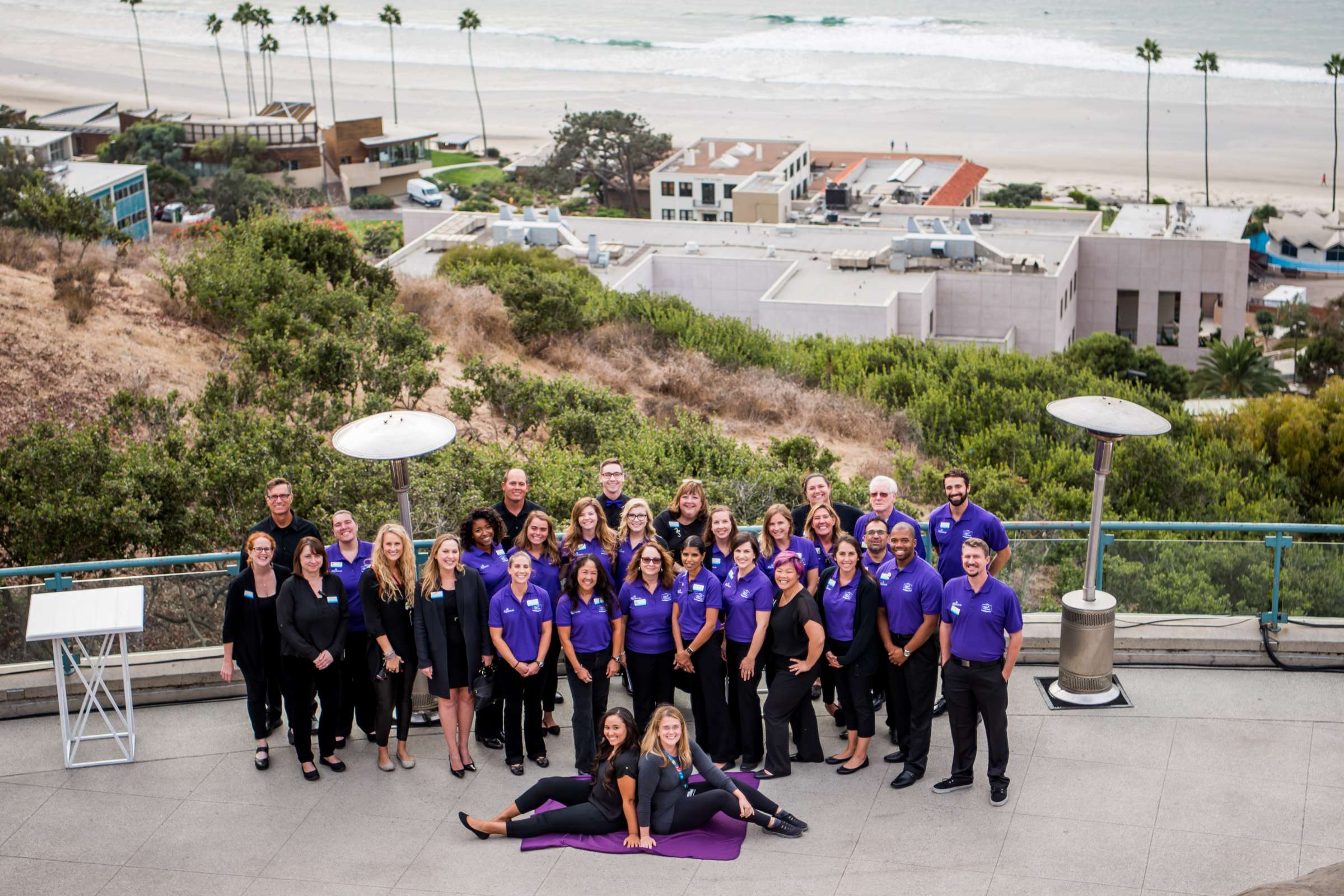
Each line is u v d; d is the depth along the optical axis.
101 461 16.09
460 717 9.77
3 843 8.89
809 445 23.48
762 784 9.57
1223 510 25.70
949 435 30.47
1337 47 198.38
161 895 8.34
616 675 11.01
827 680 10.26
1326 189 128.12
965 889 8.27
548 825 8.91
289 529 10.02
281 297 24.94
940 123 164.88
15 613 10.47
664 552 9.62
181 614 10.78
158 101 190.25
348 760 9.95
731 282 68.19
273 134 120.12
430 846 8.84
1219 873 8.38
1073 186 131.88
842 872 8.48
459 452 17.97
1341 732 10.02
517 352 30.08
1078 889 8.24
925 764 9.53
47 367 20.95
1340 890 7.23
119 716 9.88
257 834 8.99
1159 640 11.06
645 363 31.55
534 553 9.92
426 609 9.43
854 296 62.72
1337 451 30.89
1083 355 51.03
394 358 22.95
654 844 8.77
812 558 9.96
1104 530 11.55
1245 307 77.44
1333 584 11.09
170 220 105.75
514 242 63.06
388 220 113.75
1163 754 9.77
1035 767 9.66
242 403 20.11
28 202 27.19
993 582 9.06
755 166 110.25
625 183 128.25
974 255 66.69
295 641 9.26
